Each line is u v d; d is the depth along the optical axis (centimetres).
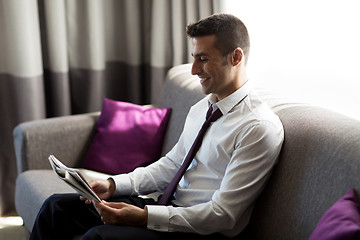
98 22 285
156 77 292
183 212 165
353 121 161
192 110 197
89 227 188
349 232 128
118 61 307
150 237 162
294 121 172
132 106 247
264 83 244
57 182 220
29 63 274
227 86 173
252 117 168
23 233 266
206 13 264
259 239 174
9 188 295
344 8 206
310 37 220
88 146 250
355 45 205
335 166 152
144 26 300
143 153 237
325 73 217
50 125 240
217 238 170
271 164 167
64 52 283
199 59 172
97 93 298
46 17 278
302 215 158
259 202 175
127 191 192
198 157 182
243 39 171
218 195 164
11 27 269
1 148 290
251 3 239
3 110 287
